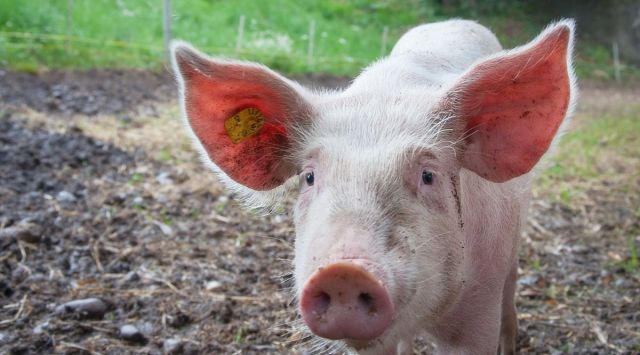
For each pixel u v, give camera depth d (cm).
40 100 332
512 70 103
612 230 211
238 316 148
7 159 229
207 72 104
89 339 138
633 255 184
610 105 497
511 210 119
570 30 99
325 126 103
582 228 212
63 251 167
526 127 107
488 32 153
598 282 172
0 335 135
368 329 88
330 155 99
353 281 87
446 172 104
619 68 681
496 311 116
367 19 751
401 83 114
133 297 152
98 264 164
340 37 667
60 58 450
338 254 89
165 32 502
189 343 138
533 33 494
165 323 144
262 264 171
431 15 700
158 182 227
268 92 106
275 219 201
